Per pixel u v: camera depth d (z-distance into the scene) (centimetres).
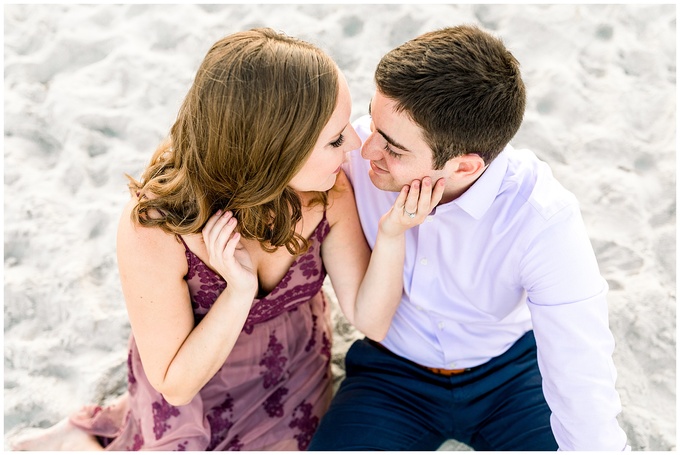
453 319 197
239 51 148
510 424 201
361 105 298
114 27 329
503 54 159
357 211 196
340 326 252
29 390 233
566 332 175
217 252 167
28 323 248
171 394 190
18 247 265
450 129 156
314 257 192
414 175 167
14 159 286
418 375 206
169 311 180
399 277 188
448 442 221
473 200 173
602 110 296
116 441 214
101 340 245
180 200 166
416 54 156
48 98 304
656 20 318
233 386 205
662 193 273
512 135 164
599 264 258
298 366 212
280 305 199
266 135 150
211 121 151
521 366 204
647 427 223
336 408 205
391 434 200
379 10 327
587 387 174
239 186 159
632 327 242
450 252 185
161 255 173
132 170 286
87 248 265
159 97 306
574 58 311
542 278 176
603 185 276
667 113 293
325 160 160
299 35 317
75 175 283
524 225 175
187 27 326
